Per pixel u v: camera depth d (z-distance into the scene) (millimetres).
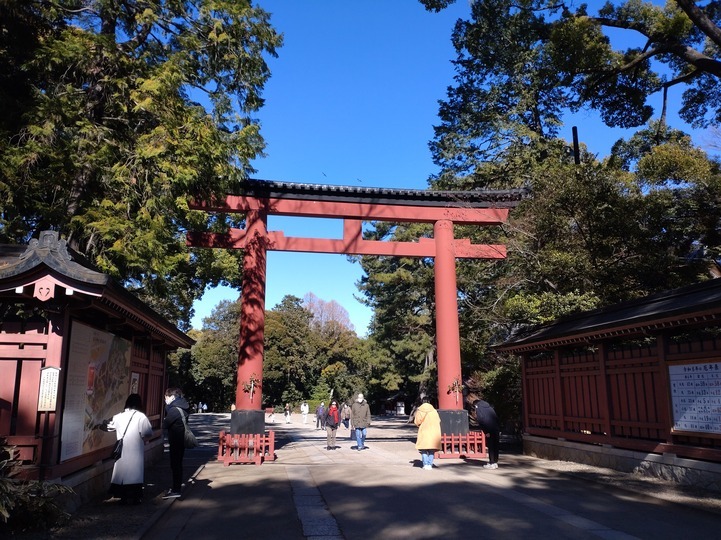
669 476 9523
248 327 14883
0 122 11617
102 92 12805
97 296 6691
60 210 11992
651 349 10094
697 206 18453
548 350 13883
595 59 18391
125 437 7926
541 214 16594
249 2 13508
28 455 6535
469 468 12234
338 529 6648
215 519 7203
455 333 15953
